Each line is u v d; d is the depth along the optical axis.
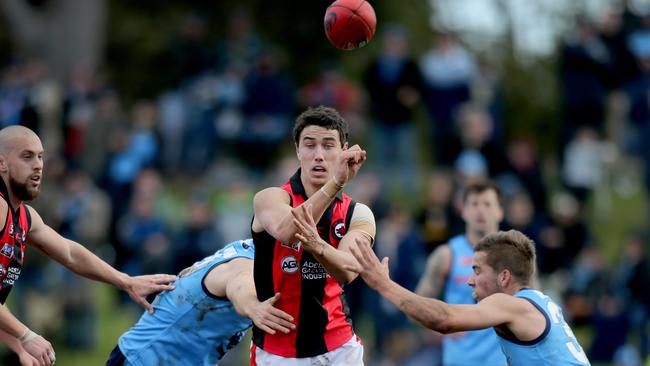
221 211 63.66
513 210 58.19
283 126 69.44
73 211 59.97
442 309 24.16
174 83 81.75
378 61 66.75
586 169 69.25
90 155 68.44
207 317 28.95
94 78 72.38
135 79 111.19
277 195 25.55
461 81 67.44
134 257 61.66
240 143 69.75
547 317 24.98
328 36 27.36
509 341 25.20
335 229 25.62
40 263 56.03
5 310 27.59
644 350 58.44
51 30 102.38
